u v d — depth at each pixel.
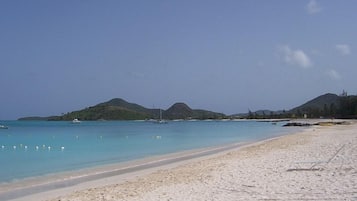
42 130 103.88
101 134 79.12
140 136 70.31
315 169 18.12
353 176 15.41
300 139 46.31
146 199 13.31
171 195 13.73
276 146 36.44
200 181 16.84
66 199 14.56
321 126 102.44
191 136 69.19
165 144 48.34
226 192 13.64
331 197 11.93
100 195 14.95
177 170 21.92
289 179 15.54
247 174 17.86
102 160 30.17
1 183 19.52
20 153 37.22
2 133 84.19
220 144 46.34
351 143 34.59
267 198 12.28
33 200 15.06
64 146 46.25
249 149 34.84
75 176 21.59
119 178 20.31
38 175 22.36
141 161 28.69
